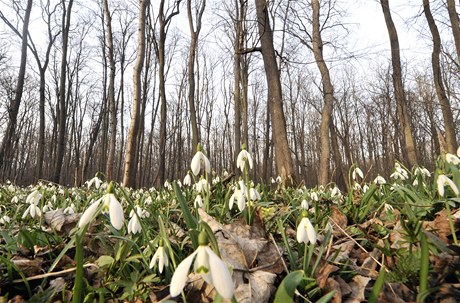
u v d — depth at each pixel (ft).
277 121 30.96
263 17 33.55
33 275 6.41
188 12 56.39
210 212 10.60
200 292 5.54
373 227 8.92
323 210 11.14
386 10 45.57
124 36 85.46
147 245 7.12
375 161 116.37
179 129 103.09
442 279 5.44
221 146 150.10
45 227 11.15
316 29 41.83
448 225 7.64
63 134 61.82
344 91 93.56
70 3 63.93
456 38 41.60
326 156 37.24
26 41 46.91
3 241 9.94
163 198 16.65
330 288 5.50
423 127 86.43
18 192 25.66
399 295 5.38
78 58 100.12
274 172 126.00
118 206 4.78
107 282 5.94
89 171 143.33
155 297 5.58
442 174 7.05
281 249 6.90
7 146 47.47
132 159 33.30
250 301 5.33
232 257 6.39
